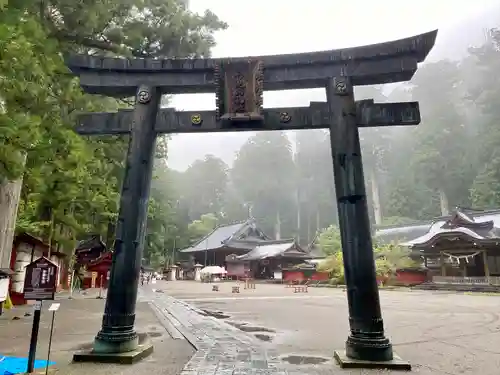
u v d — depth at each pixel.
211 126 7.05
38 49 8.09
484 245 33.09
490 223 36.22
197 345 7.64
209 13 14.72
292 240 56.25
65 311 13.60
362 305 5.96
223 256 64.56
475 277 32.41
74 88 10.71
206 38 15.22
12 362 5.86
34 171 10.15
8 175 7.39
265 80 7.03
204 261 67.62
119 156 17.75
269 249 57.47
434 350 7.40
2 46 6.40
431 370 5.72
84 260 28.88
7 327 9.55
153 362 6.01
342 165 6.46
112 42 13.77
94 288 29.17
